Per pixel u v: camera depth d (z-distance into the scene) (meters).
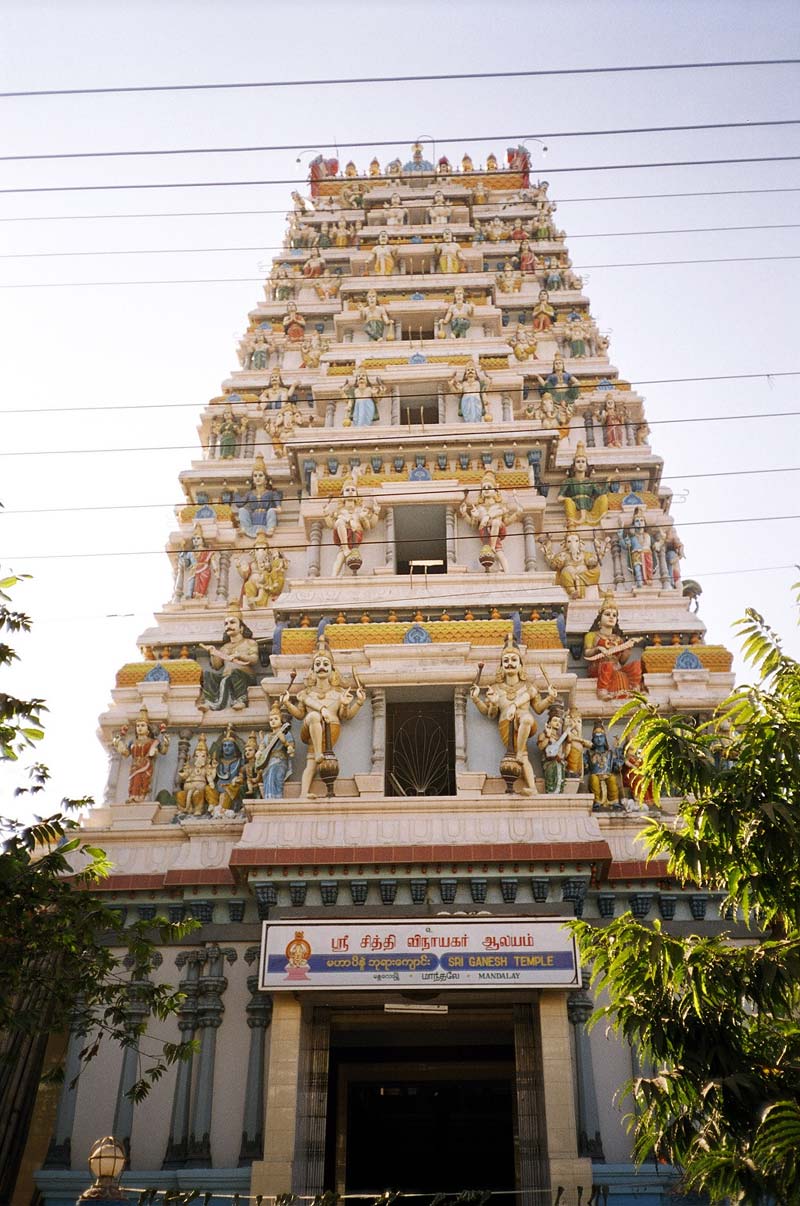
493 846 21.64
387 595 26.61
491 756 23.66
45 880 15.41
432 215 42.94
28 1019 15.91
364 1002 21.30
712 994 12.73
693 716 25.39
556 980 20.16
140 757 25.16
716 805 13.14
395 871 21.59
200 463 32.34
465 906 21.48
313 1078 20.73
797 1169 11.16
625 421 33.88
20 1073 20.94
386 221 43.62
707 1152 12.00
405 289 37.28
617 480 31.38
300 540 30.12
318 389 33.25
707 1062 12.54
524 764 22.97
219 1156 20.33
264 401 34.53
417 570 29.70
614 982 13.52
